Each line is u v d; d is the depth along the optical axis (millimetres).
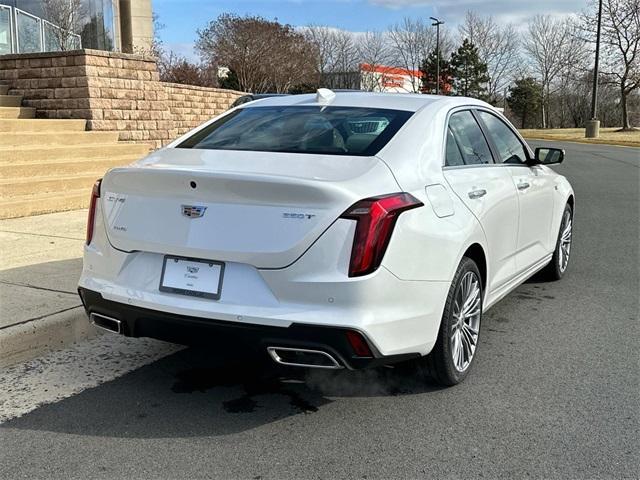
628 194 13266
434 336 3586
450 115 4371
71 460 3107
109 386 3945
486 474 3000
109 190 3736
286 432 3391
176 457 3139
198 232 3326
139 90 12242
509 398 3797
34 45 14492
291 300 3178
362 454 3174
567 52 68500
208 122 4684
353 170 3439
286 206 3191
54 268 5844
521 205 4910
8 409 3619
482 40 77062
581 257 7496
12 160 9000
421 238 3420
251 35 35094
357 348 3170
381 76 67375
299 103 4555
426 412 3617
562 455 3164
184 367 4246
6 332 4223
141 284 3514
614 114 67188
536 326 5102
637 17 41125
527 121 73750
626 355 4492
